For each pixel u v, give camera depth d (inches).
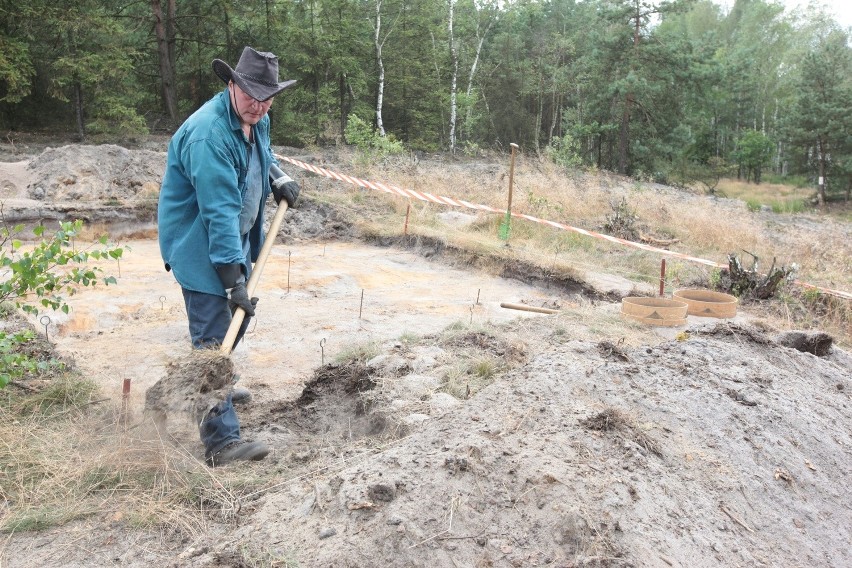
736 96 2006.6
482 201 565.0
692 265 420.2
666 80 1288.1
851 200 1561.3
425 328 266.1
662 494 111.6
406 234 464.4
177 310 281.6
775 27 2364.7
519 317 251.4
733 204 995.3
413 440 121.7
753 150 1892.2
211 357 132.0
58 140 869.2
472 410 128.7
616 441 120.7
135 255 412.5
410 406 157.5
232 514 115.7
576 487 106.0
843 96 1487.5
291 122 1028.5
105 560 107.0
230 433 140.2
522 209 539.2
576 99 1612.9
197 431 148.4
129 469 130.3
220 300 142.1
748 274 358.9
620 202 589.0
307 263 402.9
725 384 154.9
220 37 1055.6
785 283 363.9
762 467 130.6
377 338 247.3
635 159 1344.7
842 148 1508.4
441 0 1469.0
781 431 143.9
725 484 121.3
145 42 1043.3
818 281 414.6
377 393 167.2
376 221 504.1
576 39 1824.6
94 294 301.4
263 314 282.0
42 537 113.1
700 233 532.7
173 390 130.0
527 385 136.9
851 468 142.8
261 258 151.0
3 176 518.0
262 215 157.1
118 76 852.6
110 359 217.3
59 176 508.7
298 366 219.0
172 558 106.8
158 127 986.7
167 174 141.8
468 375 181.6
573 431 120.9
